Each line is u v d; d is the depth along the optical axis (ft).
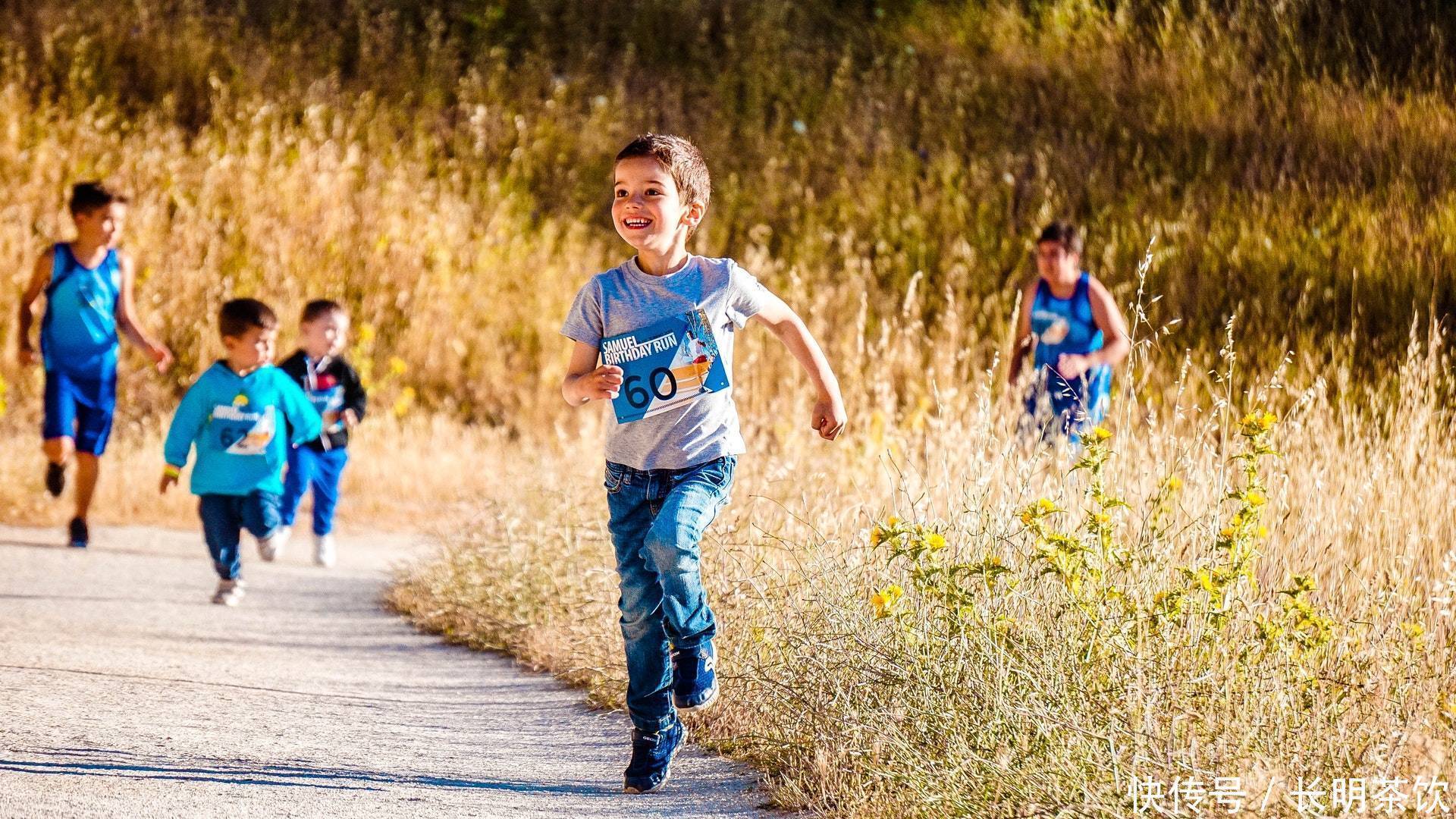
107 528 62.80
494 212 103.30
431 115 110.52
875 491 43.11
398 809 23.70
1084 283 48.83
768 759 26.73
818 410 26.91
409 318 95.45
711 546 34.71
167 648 37.96
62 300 55.16
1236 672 24.29
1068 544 25.49
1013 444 34.78
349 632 43.52
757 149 106.11
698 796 25.27
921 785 22.47
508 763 27.63
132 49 109.40
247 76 110.11
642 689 25.96
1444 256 76.64
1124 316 78.18
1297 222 85.05
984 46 113.29
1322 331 72.18
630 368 25.81
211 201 97.86
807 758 25.59
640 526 26.13
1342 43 100.83
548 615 39.91
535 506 47.67
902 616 26.61
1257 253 81.82
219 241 95.61
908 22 117.60
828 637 27.32
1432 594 27.96
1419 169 87.20
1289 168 91.09
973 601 25.40
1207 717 22.62
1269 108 98.02
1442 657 25.49
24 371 86.02
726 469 26.00
